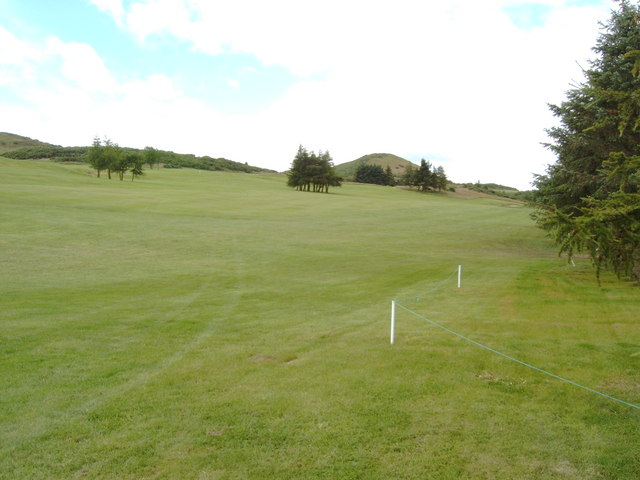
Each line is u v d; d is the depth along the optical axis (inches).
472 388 301.0
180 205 1977.1
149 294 615.5
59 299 557.9
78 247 1013.8
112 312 499.5
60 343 379.9
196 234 1289.4
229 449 221.8
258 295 625.6
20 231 1131.3
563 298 593.6
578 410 271.0
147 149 5059.1
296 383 304.3
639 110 538.6
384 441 232.7
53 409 259.4
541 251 1300.4
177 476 199.6
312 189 4370.1
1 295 567.5
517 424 253.3
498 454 223.1
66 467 203.9
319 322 471.2
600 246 322.0
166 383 300.2
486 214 2330.2
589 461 218.5
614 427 251.1
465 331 435.5
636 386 306.3
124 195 2171.5
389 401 279.1
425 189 5059.1
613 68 756.6
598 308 534.3
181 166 6579.7
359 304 570.6
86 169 4362.7
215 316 494.0
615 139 738.2
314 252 1113.4
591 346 388.8
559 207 887.1
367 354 365.7
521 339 409.4
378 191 4603.8
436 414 263.4
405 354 366.0
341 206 2421.3
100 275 757.3
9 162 3742.6
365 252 1146.7
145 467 205.5
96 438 229.0
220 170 6870.1
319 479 200.1
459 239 1501.0
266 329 440.1
